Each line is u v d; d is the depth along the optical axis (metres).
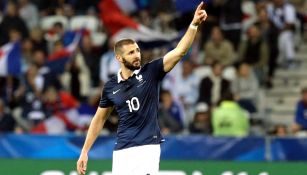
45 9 57.81
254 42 51.03
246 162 39.00
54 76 48.97
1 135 41.44
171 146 40.22
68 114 44.81
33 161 39.34
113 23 48.78
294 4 58.03
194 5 51.03
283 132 42.78
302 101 44.09
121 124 24.17
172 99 44.19
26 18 56.94
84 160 24.95
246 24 54.31
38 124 45.72
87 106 44.81
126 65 23.78
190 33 23.00
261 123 46.22
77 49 51.25
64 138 41.03
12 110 48.16
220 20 53.62
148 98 23.94
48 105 45.62
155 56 48.66
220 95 46.88
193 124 43.50
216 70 47.34
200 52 53.12
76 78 49.59
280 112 49.25
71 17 55.44
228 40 53.12
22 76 50.56
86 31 52.31
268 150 39.62
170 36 49.25
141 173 23.73
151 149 23.78
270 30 51.25
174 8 54.41
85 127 44.19
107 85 24.39
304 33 54.78
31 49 53.34
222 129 42.59
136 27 48.28
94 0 57.66
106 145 40.50
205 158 40.00
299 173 37.47
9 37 54.00
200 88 47.22
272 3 53.91
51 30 53.81
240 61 50.00
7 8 57.44
